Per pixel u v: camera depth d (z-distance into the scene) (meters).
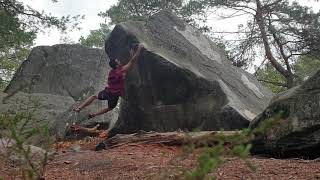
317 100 8.20
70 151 9.48
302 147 8.23
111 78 11.71
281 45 26.19
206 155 1.65
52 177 6.57
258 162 6.85
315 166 6.46
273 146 8.52
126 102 13.27
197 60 13.71
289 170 6.16
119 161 7.70
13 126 2.75
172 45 13.73
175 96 12.58
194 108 12.38
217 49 15.15
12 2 21.09
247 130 1.76
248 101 13.38
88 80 20.72
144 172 6.45
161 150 9.38
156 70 12.62
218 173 5.85
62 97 18.05
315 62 32.31
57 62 21.03
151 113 12.80
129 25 13.52
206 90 12.41
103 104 16.17
